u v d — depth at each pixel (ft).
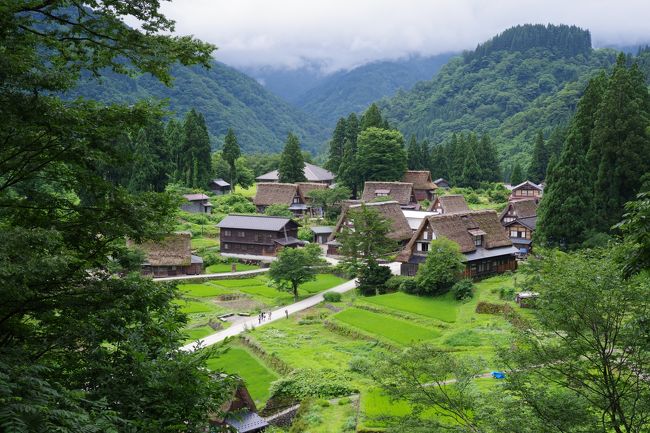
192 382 45.70
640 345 56.75
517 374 63.05
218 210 374.63
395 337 165.48
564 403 58.80
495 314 175.63
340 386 127.34
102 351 45.98
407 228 297.53
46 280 44.24
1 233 35.60
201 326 195.11
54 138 43.24
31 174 45.55
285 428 117.50
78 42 46.14
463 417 68.64
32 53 41.52
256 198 392.47
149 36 45.29
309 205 388.16
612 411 58.23
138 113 46.03
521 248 267.59
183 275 257.34
